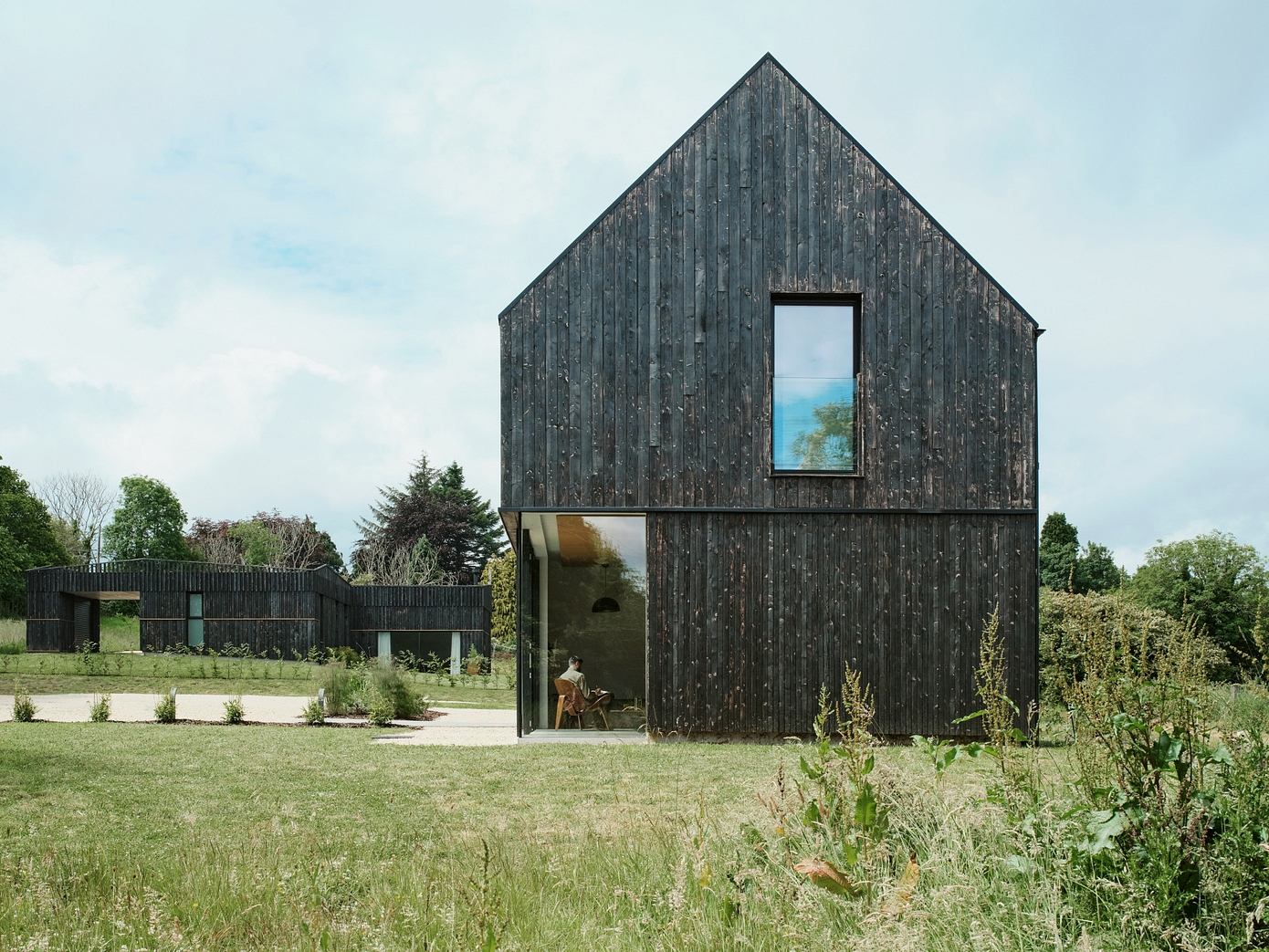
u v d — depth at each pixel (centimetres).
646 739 1186
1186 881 365
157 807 783
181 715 1681
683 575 1191
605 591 1234
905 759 596
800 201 1225
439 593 3888
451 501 6788
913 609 1187
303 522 7075
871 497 1198
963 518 1199
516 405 1202
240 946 408
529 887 482
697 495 1198
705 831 487
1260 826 371
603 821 694
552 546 1235
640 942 392
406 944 402
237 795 836
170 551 6550
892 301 1217
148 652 3425
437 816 745
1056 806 417
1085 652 424
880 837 425
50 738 1226
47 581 3469
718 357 1210
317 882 503
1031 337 1216
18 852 613
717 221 1223
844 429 1213
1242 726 395
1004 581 1194
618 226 1220
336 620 3719
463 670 3844
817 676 1180
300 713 1783
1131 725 384
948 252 1222
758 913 394
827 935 363
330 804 796
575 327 1211
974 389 1211
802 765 468
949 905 353
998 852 409
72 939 399
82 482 6550
